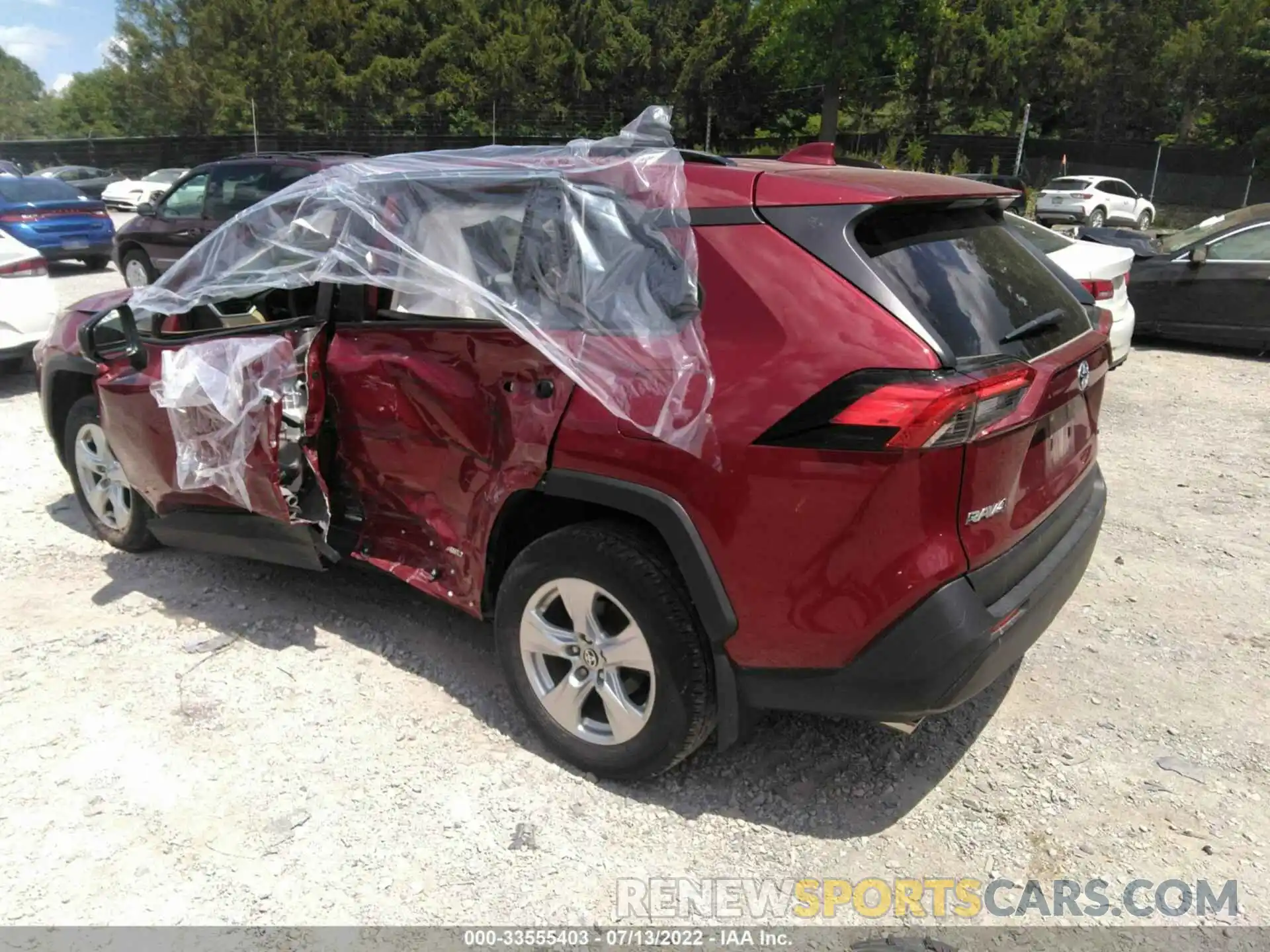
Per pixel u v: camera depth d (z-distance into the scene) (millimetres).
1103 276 7082
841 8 35094
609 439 2703
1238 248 9430
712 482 2537
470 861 2652
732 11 44375
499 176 3064
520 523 3176
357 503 3557
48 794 2879
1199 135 43094
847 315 2436
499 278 2986
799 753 3158
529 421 2883
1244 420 7176
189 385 3568
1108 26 43500
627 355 2676
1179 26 43188
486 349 2994
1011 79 43781
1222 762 3135
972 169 40594
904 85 43062
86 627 3859
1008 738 3258
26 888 2523
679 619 2678
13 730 3176
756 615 2566
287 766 3031
